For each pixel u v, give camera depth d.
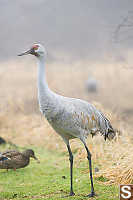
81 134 9.66
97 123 10.02
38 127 16.67
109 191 9.77
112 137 10.77
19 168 12.47
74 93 27.58
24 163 12.38
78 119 9.46
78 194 9.66
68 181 11.05
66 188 10.29
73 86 30.30
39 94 9.41
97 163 12.62
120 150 12.11
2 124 17.39
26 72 37.72
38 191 10.42
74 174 11.84
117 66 34.75
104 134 10.36
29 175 12.05
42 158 13.99
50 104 9.28
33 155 12.72
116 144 12.55
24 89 28.80
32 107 21.91
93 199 9.15
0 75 35.09
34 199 9.62
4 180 11.62
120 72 34.50
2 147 15.21
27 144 15.79
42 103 9.38
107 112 14.86
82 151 13.40
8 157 12.09
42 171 12.41
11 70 39.19
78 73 37.09
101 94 28.47
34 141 15.90
